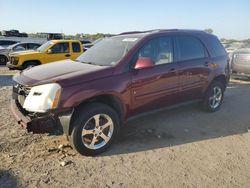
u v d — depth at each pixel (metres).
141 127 5.46
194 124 5.74
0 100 7.39
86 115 4.05
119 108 4.54
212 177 3.75
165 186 3.52
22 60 13.25
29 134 4.95
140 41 4.87
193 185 3.56
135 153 4.38
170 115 6.24
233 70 10.60
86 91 4.05
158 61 5.06
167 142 4.82
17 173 3.72
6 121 5.63
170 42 5.35
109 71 4.38
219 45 6.51
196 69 5.71
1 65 18.83
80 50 14.47
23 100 4.20
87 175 3.73
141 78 4.70
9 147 4.45
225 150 4.58
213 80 6.25
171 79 5.21
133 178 3.68
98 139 4.31
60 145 4.52
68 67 4.64
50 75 4.21
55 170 3.82
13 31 39.38
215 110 6.56
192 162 4.14
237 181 3.67
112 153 4.36
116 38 5.54
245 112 6.68
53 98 3.84
